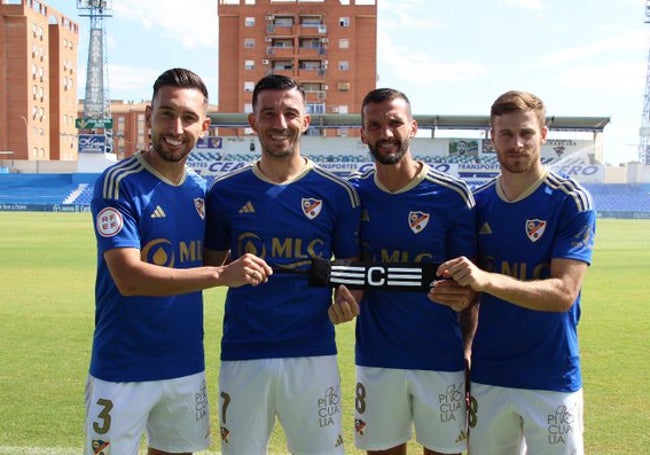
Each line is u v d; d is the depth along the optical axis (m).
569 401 3.82
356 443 4.37
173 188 3.95
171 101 3.78
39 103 74.81
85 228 29.12
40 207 47.97
